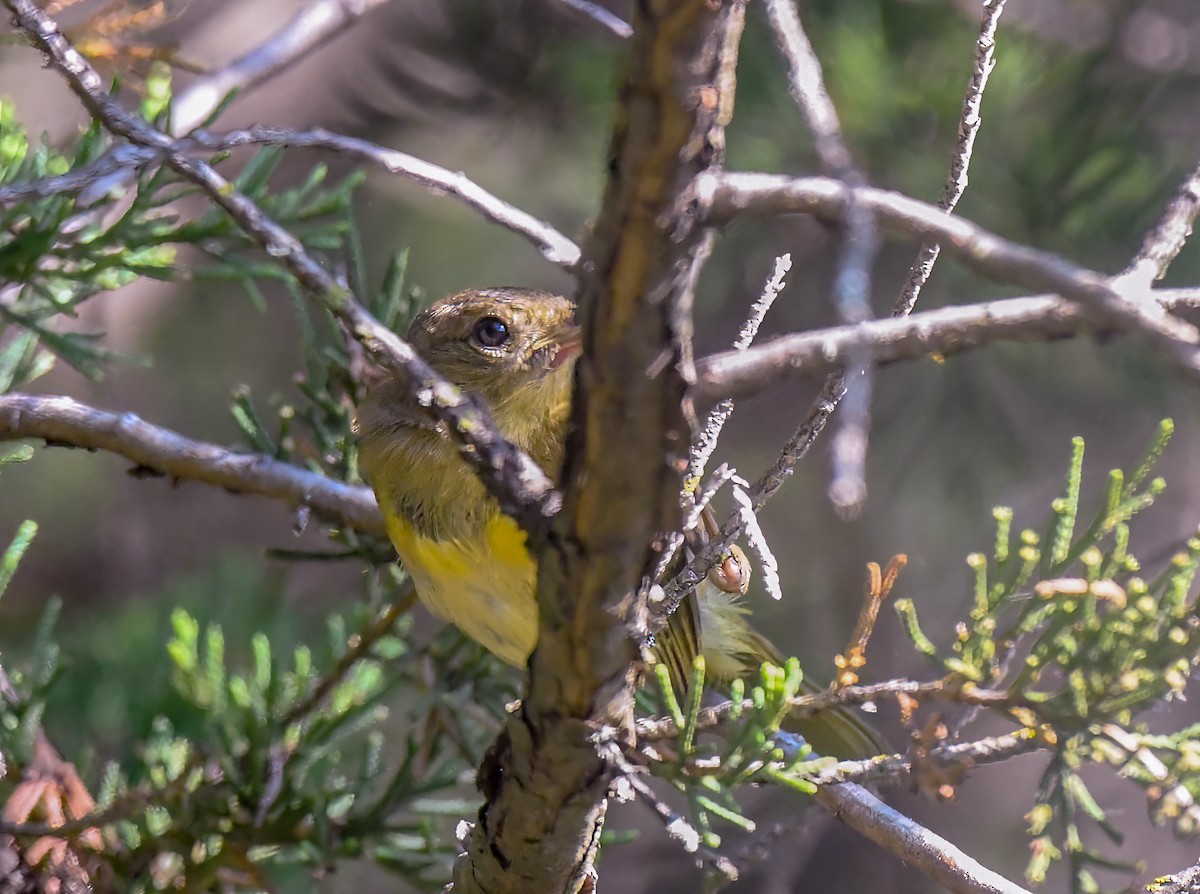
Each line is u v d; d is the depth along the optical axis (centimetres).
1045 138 989
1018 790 1220
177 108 843
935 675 1176
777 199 373
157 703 918
